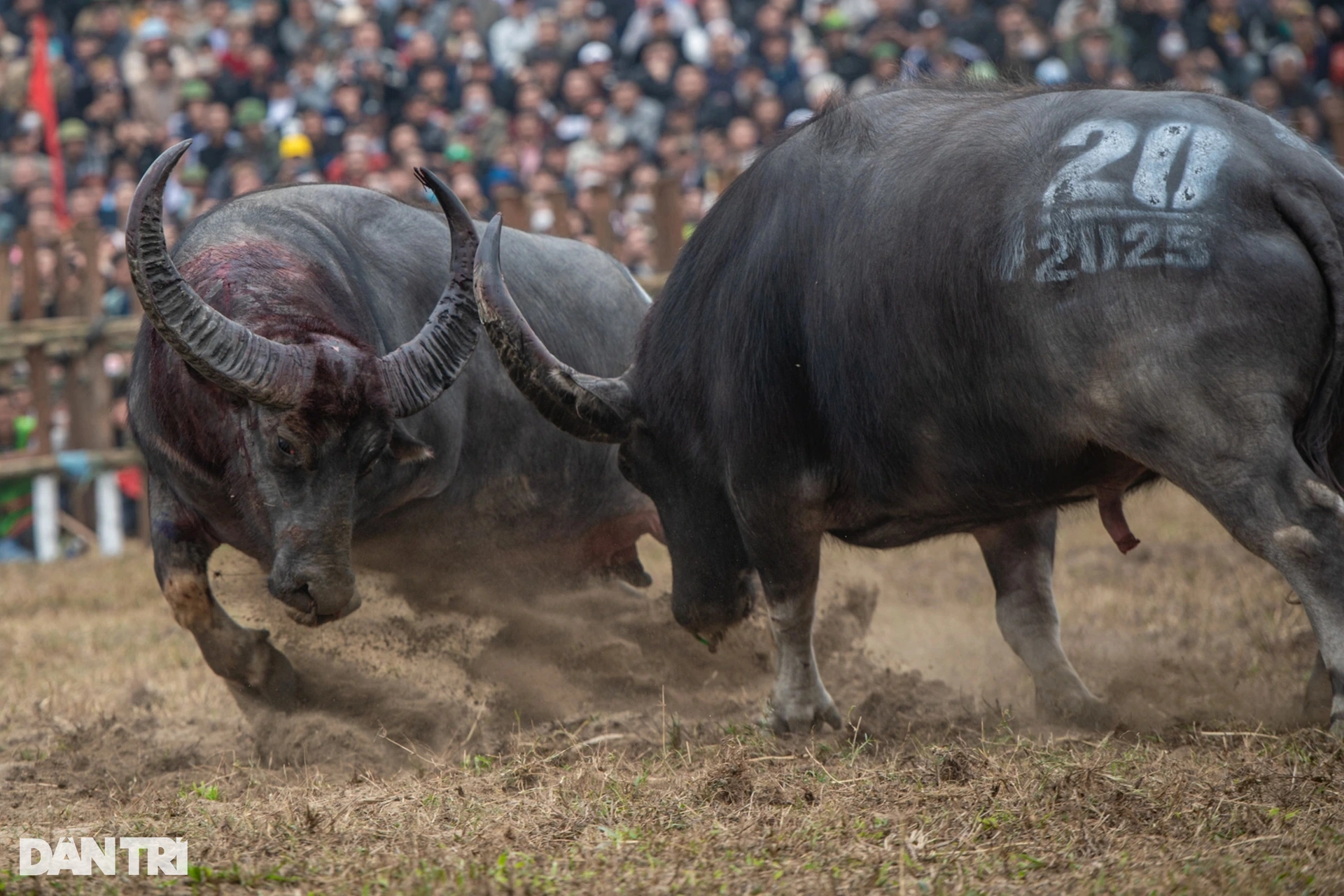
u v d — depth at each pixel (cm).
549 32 6431
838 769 2023
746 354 2297
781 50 6225
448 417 2633
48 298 5984
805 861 1588
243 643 2516
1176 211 1875
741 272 2311
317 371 2227
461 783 2044
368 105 6388
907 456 2166
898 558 4394
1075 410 1959
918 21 6325
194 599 2503
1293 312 1848
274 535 2264
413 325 2667
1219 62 6406
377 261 2667
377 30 6544
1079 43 6222
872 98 2281
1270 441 1845
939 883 1509
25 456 5872
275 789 2164
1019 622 2458
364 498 2461
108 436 5941
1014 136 2014
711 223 2411
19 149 6631
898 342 2091
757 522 2372
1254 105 2006
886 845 1628
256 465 2261
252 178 6275
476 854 1659
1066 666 2420
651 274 5647
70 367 5909
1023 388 1995
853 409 2180
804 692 2425
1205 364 1852
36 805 2162
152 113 6675
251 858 1703
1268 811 1667
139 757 2464
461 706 2620
